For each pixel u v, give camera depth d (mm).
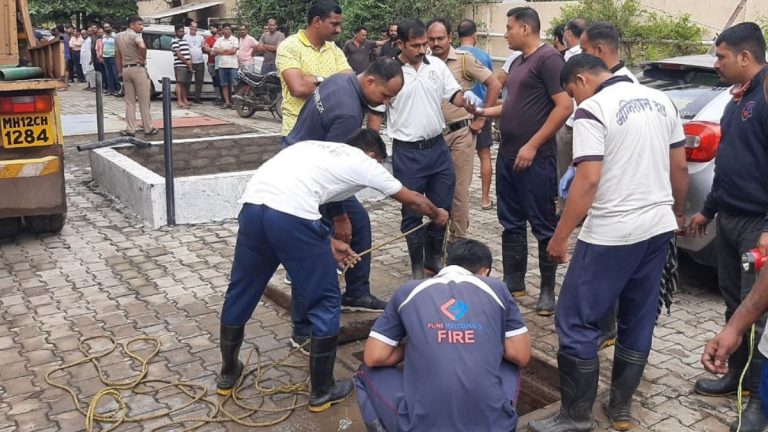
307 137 4012
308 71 4750
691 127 4762
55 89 6090
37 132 6062
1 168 5871
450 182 5023
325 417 3658
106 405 3750
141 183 6852
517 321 2938
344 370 4129
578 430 3346
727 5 12359
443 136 5266
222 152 8570
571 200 3141
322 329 3592
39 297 5148
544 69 4332
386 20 16359
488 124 7148
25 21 6648
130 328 4645
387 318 2967
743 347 3572
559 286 5273
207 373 4086
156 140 10758
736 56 3357
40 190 6145
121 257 5977
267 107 13914
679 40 12336
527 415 3559
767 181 3309
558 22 13578
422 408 2691
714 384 3701
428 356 2729
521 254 4938
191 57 15820
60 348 4379
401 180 4926
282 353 4312
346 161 3467
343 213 3930
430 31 5414
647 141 3158
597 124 3102
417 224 5062
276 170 3490
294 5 19594
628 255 3178
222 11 25500
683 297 5047
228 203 7000
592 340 3279
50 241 6387
